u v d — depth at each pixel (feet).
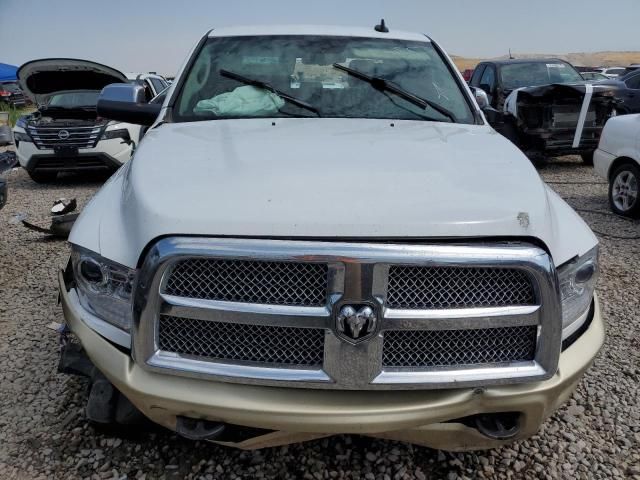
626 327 12.18
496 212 5.86
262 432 6.34
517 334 5.98
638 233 19.47
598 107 29.17
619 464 8.01
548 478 7.75
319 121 9.46
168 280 5.69
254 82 10.28
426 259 5.49
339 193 6.04
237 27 11.82
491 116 11.35
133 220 6.12
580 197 25.00
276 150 7.49
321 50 10.95
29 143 29.30
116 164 30.17
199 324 5.82
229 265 5.61
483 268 5.67
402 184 6.34
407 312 5.62
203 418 5.96
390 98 10.23
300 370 5.74
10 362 10.39
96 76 30.42
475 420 6.36
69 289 7.21
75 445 8.13
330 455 8.07
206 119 9.74
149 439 8.26
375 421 5.77
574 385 6.66
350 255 5.42
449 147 7.96
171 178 6.50
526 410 6.15
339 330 5.56
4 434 8.34
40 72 28.96
